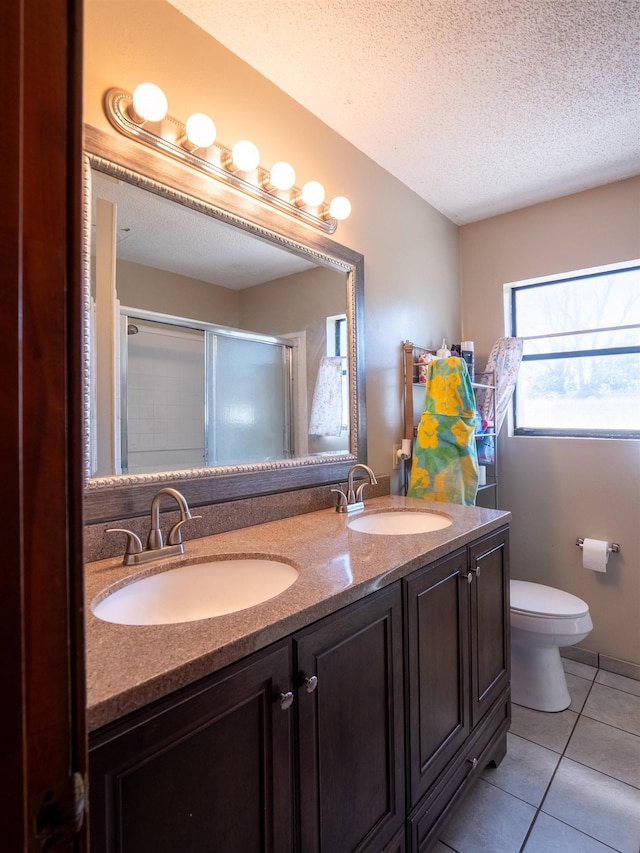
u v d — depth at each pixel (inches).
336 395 71.2
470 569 55.9
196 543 48.5
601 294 93.1
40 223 12.1
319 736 34.4
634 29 52.4
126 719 23.0
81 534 12.9
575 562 93.2
